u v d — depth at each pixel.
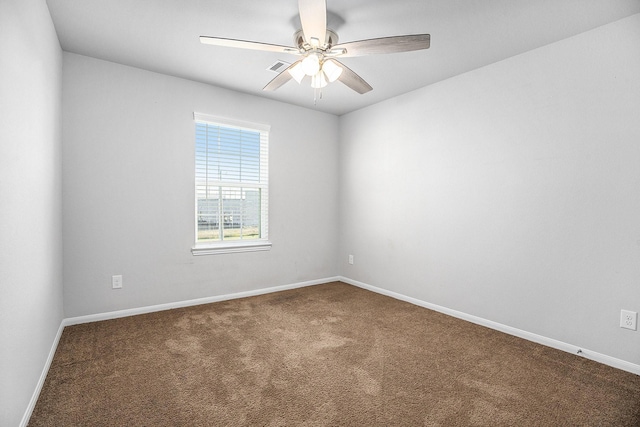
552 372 2.03
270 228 3.88
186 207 3.26
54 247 2.26
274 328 2.73
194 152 3.29
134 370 2.00
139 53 2.69
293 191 4.05
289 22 2.22
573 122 2.29
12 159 1.33
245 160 3.71
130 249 2.96
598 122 2.18
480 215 2.87
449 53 2.60
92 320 2.79
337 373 2.00
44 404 1.64
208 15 2.14
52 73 2.20
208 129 3.44
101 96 2.80
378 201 3.90
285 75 2.39
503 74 2.70
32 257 1.64
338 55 2.09
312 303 3.45
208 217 3.48
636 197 2.03
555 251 2.39
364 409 1.65
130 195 2.95
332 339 2.52
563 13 2.04
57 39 2.40
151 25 2.27
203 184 3.42
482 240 2.85
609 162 2.14
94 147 2.77
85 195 2.74
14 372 1.35
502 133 2.71
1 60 1.21
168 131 3.13
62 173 2.62
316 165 4.25
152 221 3.07
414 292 3.47
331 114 4.38
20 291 1.43
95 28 2.30
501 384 1.90
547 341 2.43
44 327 1.91
